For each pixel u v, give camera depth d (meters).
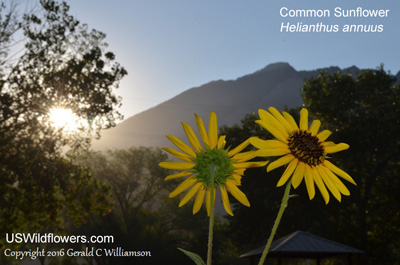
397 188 31.27
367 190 31.23
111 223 49.00
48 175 21.34
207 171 1.06
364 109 33.09
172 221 50.56
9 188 20.48
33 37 20.05
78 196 23.66
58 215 22.55
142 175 52.47
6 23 19.05
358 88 32.88
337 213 31.38
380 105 32.03
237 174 1.06
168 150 1.08
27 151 20.64
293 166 1.04
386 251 30.66
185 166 1.08
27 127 20.80
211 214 1.00
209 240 0.98
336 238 31.42
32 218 20.91
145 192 53.19
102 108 22.19
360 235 30.64
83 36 21.75
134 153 52.16
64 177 22.14
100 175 51.62
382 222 32.31
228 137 33.03
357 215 32.22
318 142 1.08
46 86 21.06
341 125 32.91
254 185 30.80
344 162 31.86
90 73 22.19
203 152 1.07
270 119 1.08
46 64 20.84
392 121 31.05
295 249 15.41
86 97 21.75
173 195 1.07
